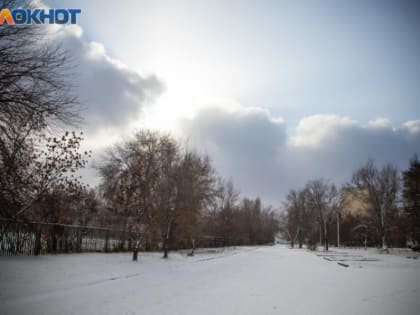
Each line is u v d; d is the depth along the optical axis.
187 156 30.31
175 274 15.17
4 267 12.42
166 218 24.50
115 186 26.33
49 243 18.95
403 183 52.41
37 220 18.05
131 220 23.58
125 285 11.24
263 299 9.67
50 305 7.99
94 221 28.00
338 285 13.16
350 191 58.66
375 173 52.38
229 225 57.25
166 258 23.81
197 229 33.59
